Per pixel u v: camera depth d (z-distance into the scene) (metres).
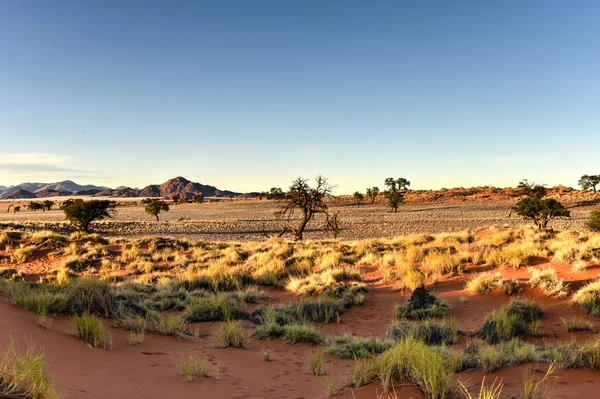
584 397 4.81
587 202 112.50
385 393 5.38
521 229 29.28
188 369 6.91
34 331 7.81
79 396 5.07
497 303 13.20
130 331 10.23
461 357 7.35
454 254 21.38
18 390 4.21
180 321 11.42
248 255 29.44
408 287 16.48
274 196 43.66
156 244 33.06
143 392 5.76
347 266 21.39
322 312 13.67
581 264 14.73
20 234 33.47
